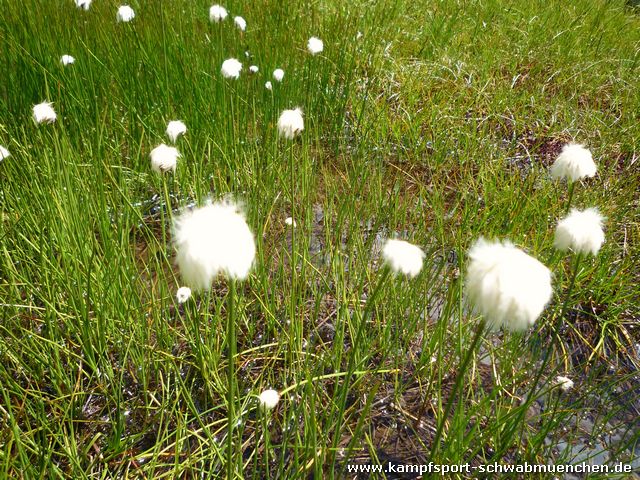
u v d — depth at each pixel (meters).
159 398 0.47
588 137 0.88
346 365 0.50
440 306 0.58
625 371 0.53
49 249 0.53
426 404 0.45
